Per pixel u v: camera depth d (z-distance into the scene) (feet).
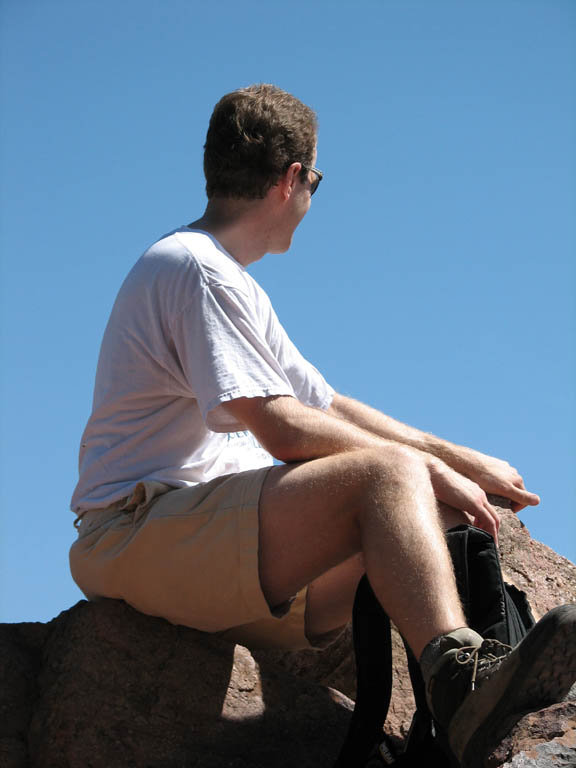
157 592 8.83
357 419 11.59
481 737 6.73
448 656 6.98
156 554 8.68
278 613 8.63
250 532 8.34
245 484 8.52
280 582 8.45
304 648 9.82
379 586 7.49
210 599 8.62
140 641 9.02
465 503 8.98
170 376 9.21
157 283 9.15
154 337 9.13
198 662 9.02
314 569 8.35
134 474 9.17
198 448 9.39
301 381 11.42
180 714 8.68
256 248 10.10
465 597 8.00
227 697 8.91
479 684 6.88
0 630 9.47
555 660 6.56
